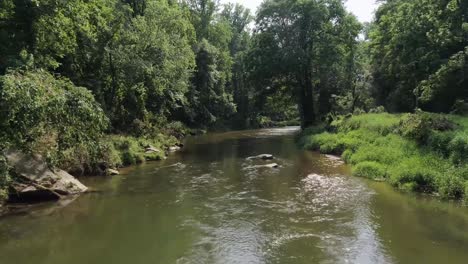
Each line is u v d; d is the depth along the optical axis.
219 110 61.97
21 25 18.33
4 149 12.91
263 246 9.71
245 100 71.38
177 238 10.34
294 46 42.47
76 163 18.28
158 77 31.17
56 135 15.32
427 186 14.44
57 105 12.93
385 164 17.72
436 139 16.56
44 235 10.58
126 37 28.78
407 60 30.69
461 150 14.95
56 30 19.53
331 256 9.02
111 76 28.89
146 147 26.47
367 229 10.70
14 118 11.97
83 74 27.64
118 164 21.30
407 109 34.19
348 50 45.44
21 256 9.22
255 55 44.62
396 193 14.34
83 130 14.80
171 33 34.72
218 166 21.75
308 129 36.94
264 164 21.95
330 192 14.78
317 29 42.84
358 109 35.94
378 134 22.77
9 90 11.45
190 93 52.59
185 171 20.19
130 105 32.62
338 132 29.23
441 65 25.95
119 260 8.99
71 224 11.48
